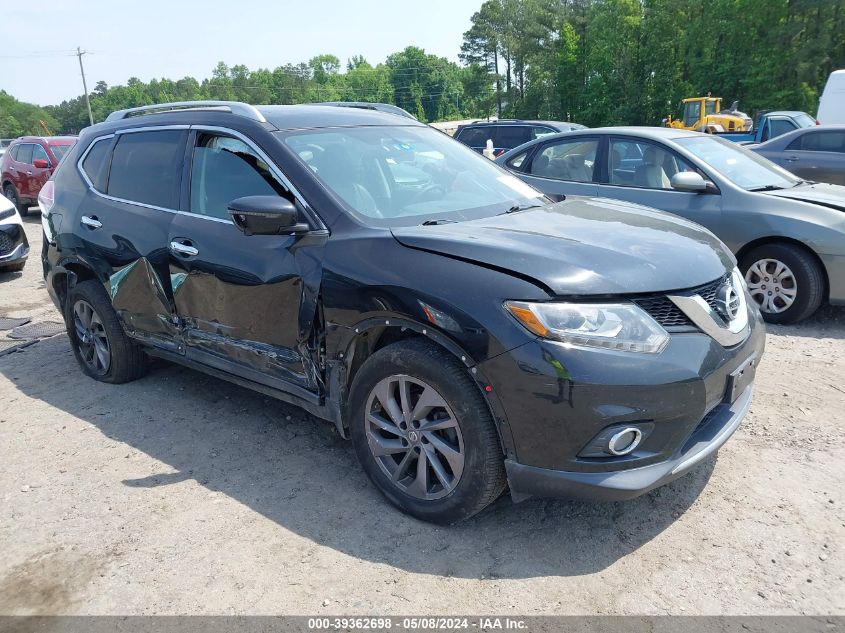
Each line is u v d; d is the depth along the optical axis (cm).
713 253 305
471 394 266
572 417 247
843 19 4703
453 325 260
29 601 258
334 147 358
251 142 354
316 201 321
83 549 288
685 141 636
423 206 341
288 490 329
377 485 309
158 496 327
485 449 266
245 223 308
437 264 275
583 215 344
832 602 242
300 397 337
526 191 397
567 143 694
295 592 256
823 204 553
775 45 4862
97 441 389
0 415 431
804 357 489
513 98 8288
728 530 286
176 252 376
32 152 1512
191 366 407
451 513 284
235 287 345
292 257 319
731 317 289
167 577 267
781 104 4850
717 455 348
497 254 270
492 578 261
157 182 405
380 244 294
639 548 276
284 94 15050
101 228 431
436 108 14575
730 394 279
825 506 300
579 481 253
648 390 248
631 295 259
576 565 267
